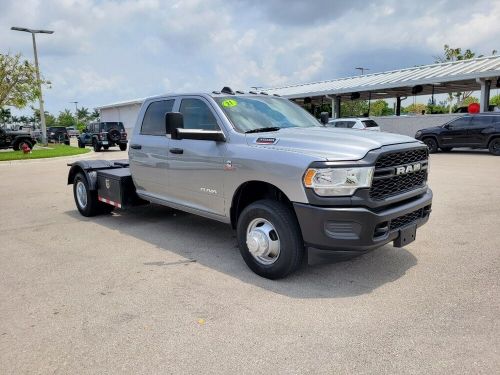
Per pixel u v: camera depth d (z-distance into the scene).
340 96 31.19
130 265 5.09
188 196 5.63
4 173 15.34
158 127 6.20
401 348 3.18
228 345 3.28
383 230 4.12
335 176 3.96
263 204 4.45
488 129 17.88
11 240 6.28
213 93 5.54
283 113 5.73
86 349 3.27
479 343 3.22
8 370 3.02
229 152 4.86
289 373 2.92
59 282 4.60
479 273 4.58
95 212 7.67
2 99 25.66
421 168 4.71
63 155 21.64
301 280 4.51
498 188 9.60
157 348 3.26
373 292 4.17
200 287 4.38
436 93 34.66
